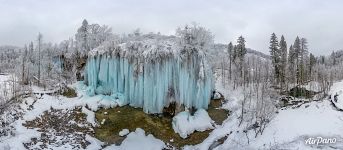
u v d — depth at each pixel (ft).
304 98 252.21
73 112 206.69
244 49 305.32
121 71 218.18
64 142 181.68
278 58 290.35
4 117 183.62
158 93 207.72
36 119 193.98
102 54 224.33
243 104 200.03
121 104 214.48
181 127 197.77
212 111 218.18
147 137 194.29
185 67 208.23
